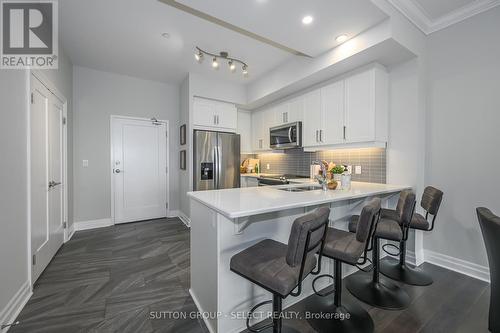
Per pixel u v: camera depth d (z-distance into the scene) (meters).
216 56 3.11
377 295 1.84
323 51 2.67
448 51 2.36
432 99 2.48
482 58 2.15
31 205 1.91
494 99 2.09
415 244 2.47
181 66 3.56
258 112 4.62
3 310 1.50
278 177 3.90
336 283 1.64
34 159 2.03
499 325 0.99
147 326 1.55
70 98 3.35
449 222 2.36
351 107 2.78
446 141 2.38
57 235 2.73
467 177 2.25
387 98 2.70
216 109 4.15
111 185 3.87
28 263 1.84
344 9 1.95
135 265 2.42
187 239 3.21
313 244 1.14
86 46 2.93
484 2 2.09
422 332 1.50
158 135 4.29
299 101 3.55
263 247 1.45
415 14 2.24
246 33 2.62
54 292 1.92
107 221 3.84
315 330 1.52
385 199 2.65
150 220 4.18
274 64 3.44
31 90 1.96
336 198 1.74
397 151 2.63
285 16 2.02
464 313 1.68
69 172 3.26
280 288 1.08
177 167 4.48
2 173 1.50
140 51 3.07
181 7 2.18
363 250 1.50
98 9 2.20
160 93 4.28
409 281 2.10
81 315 1.65
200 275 1.71
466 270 2.24
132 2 2.11
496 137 2.08
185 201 4.02
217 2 1.84
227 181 4.10
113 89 3.86
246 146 4.85
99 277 2.17
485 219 1.02
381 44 2.17
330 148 3.11
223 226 1.46
